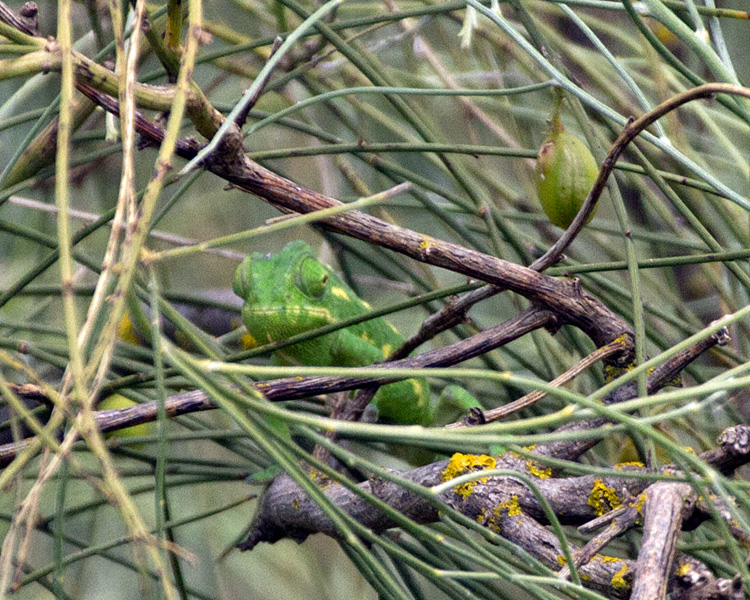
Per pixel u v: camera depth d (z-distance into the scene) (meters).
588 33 1.71
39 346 1.77
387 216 1.86
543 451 1.72
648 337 1.79
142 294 1.76
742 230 1.79
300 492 1.75
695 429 1.78
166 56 1.70
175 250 1.66
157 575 1.75
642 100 1.70
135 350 1.77
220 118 1.70
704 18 1.76
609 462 1.79
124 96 1.66
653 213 1.87
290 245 1.77
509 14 1.85
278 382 1.73
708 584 1.67
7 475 1.57
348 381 1.73
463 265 1.72
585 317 1.73
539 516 1.71
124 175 1.66
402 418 1.80
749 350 1.82
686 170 1.80
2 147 1.86
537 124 1.87
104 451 1.46
